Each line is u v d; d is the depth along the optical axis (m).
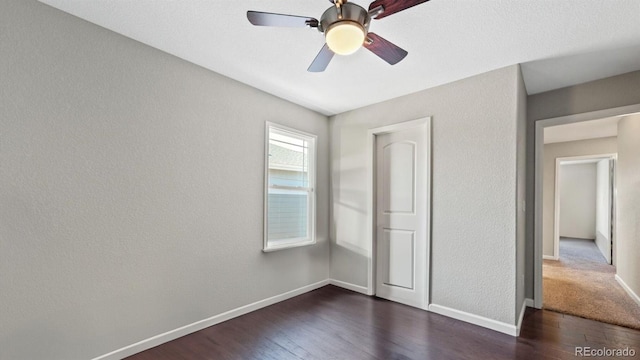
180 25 1.98
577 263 5.16
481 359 2.07
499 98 2.57
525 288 3.06
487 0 1.69
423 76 2.74
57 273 1.80
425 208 3.04
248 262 2.91
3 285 1.62
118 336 2.04
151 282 2.22
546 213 5.54
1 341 1.61
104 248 1.99
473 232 2.68
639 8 1.73
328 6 1.77
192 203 2.48
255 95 3.03
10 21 1.65
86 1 1.74
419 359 2.07
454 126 2.83
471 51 2.29
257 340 2.34
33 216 1.72
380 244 3.42
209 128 2.62
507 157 2.51
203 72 2.59
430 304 2.93
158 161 2.27
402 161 3.28
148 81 2.22
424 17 1.85
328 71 2.65
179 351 2.16
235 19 1.91
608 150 4.86
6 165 1.63
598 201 7.38
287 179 3.48
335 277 3.82
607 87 2.77
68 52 1.85
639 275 3.17
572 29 1.97
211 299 2.60
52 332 1.78
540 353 2.14
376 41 1.68
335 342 2.31
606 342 2.31
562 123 3.01
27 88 1.70
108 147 2.01
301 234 3.62
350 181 3.70
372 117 3.50
